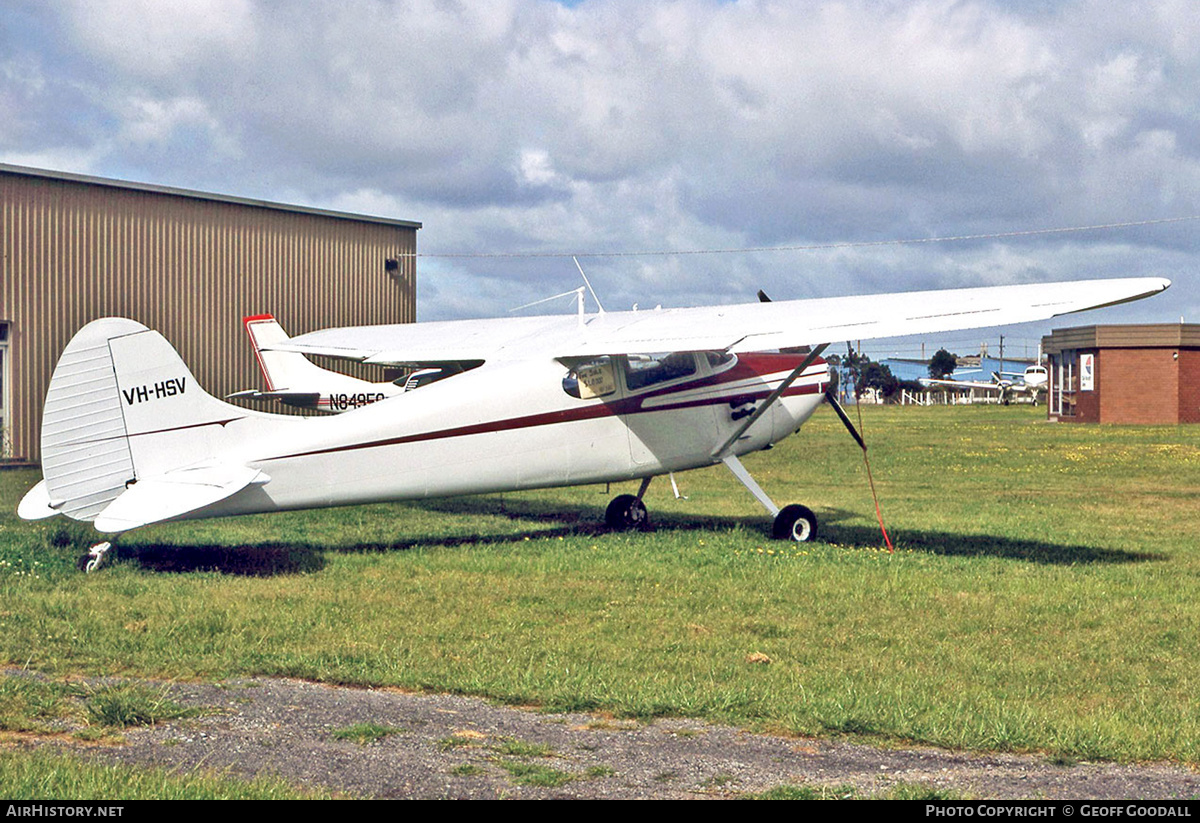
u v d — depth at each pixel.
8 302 20.16
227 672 6.31
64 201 20.80
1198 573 10.27
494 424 11.46
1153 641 7.47
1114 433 35.81
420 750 5.00
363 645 6.98
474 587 9.06
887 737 5.25
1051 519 14.97
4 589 8.55
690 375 12.89
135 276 21.81
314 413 24.77
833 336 10.08
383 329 16.19
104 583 8.92
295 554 10.72
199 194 22.69
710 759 4.93
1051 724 5.40
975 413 56.50
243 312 23.53
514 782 4.60
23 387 20.45
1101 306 9.22
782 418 13.60
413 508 15.55
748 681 6.22
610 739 5.21
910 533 13.36
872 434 35.03
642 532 13.05
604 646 7.06
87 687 5.90
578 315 13.48
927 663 6.78
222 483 9.61
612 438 12.36
